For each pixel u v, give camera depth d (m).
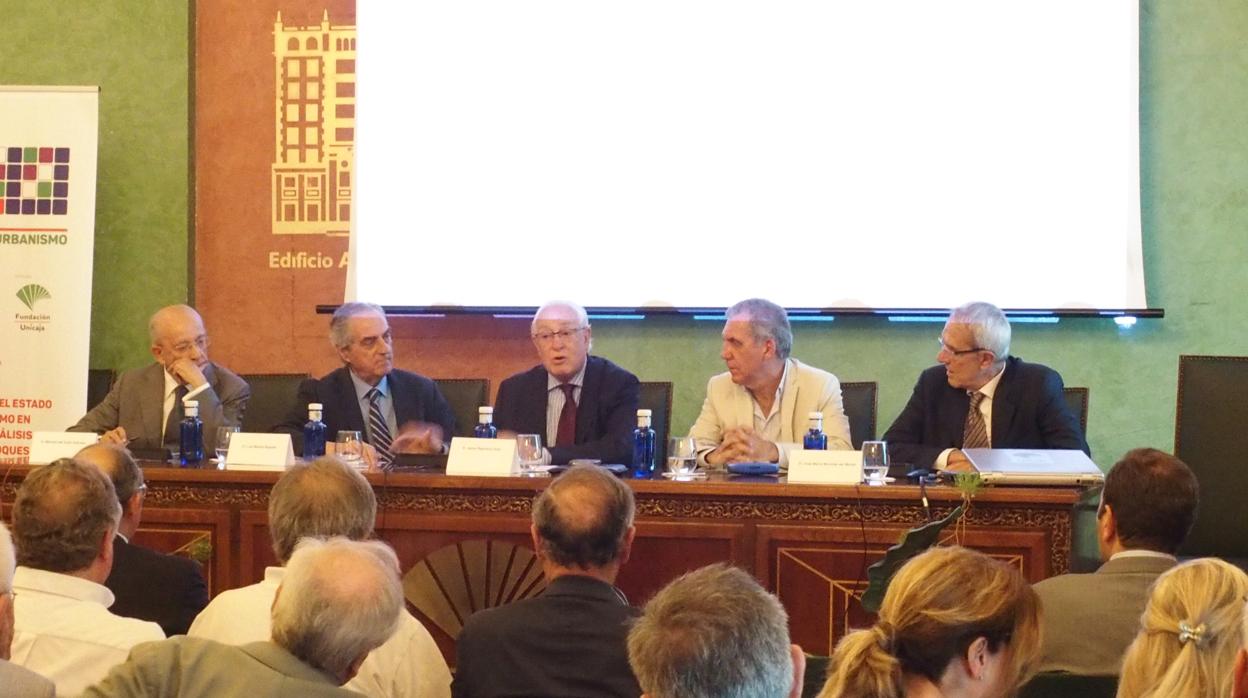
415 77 5.55
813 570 3.55
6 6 5.78
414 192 5.55
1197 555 4.30
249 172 5.68
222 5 5.68
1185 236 5.26
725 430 4.27
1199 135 5.24
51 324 5.43
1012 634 1.62
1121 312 5.20
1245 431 4.30
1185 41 5.24
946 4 5.27
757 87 5.37
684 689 1.50
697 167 5.41
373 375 4.56
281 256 5.67
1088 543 3.56
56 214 5.44
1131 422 5.30
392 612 1.89
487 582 3.67
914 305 5.31
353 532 2.48
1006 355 4.35
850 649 1.58
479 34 5.50
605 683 2.24
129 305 5.77
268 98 5.66
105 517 2.38
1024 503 3.45
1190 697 1.56
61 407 5.41
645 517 3.62
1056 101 5.23
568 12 5.46
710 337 5.49
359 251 5.59
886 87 5.31
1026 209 5.25
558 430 4.54
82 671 2.21
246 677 1.82
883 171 5.32
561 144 5.48
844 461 3.59
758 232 5.39
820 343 5.43
